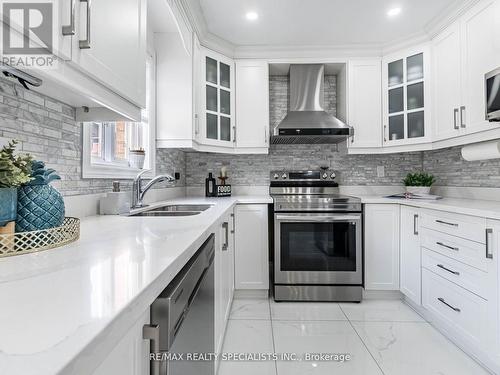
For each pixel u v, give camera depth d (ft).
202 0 7.03
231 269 7.70
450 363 5.41
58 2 2.25
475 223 5.33
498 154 6.12
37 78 2.92
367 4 7.22
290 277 8.38
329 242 8.38
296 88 9.86
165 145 7.75
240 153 9.53
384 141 9.27
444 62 7.76
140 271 1.85
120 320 1.30
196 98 8.12
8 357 0.95
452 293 5.99
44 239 2.45
